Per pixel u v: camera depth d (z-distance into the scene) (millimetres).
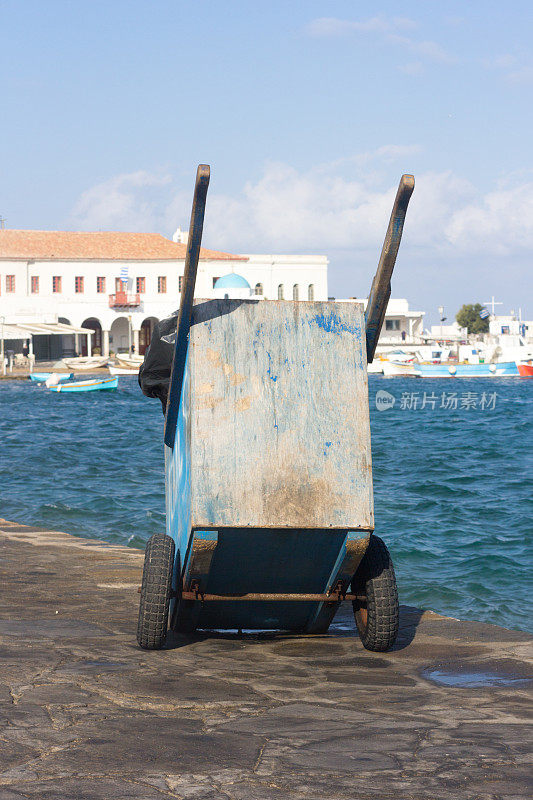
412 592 14680
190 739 5234
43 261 127250
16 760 4809
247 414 7051
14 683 6316
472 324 192750
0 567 11461
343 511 7043
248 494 6973
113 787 4480
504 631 8500
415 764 4895
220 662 7223
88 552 12711
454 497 25312
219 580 7477
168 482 8562
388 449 40844
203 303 7152
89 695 6086
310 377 7180
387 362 138875
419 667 7148
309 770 4781
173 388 7586
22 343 128125
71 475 29469
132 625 8430
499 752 5094
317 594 7523
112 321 130500
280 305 7227
